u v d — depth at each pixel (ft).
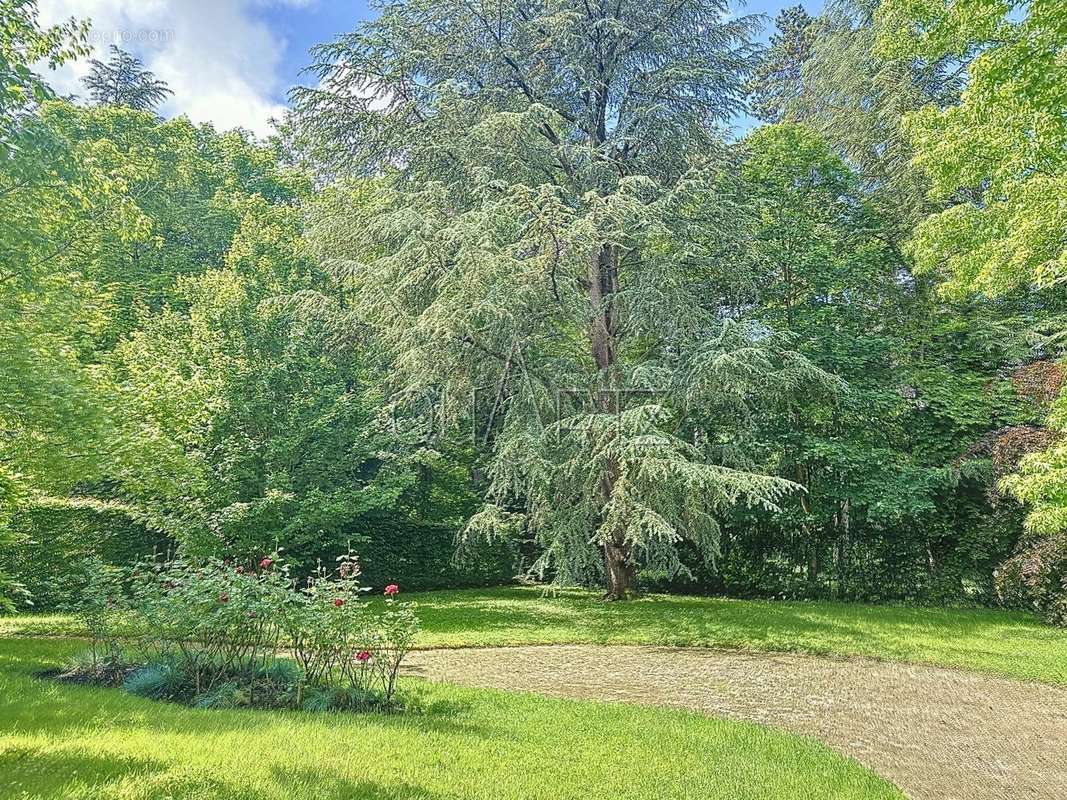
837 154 59.57
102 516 44.62
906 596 50.85
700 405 41.63
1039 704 23.70
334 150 48.75
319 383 44.98
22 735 15.38
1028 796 15.20
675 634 35.91
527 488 40.19
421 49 46.85
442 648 32.50
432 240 40.04
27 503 25.72
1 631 34.40
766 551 55.42
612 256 48.34
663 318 41.65
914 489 45.93
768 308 54.49
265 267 49.60
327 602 21.25
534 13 48.73
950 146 29.99
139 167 46.21
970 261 30.99
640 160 46.98
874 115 56.75
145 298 53.47
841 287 53.11
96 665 23.71
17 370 21.03
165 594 24.16
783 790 14.30
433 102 45.37
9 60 21.61
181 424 32.19
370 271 41.73
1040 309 49.90
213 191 66.74
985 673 28.66
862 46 57.47
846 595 52.08
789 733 19.02
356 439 46.24
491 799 13.00
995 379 49.14
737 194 48.52
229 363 42.24
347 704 20.17
